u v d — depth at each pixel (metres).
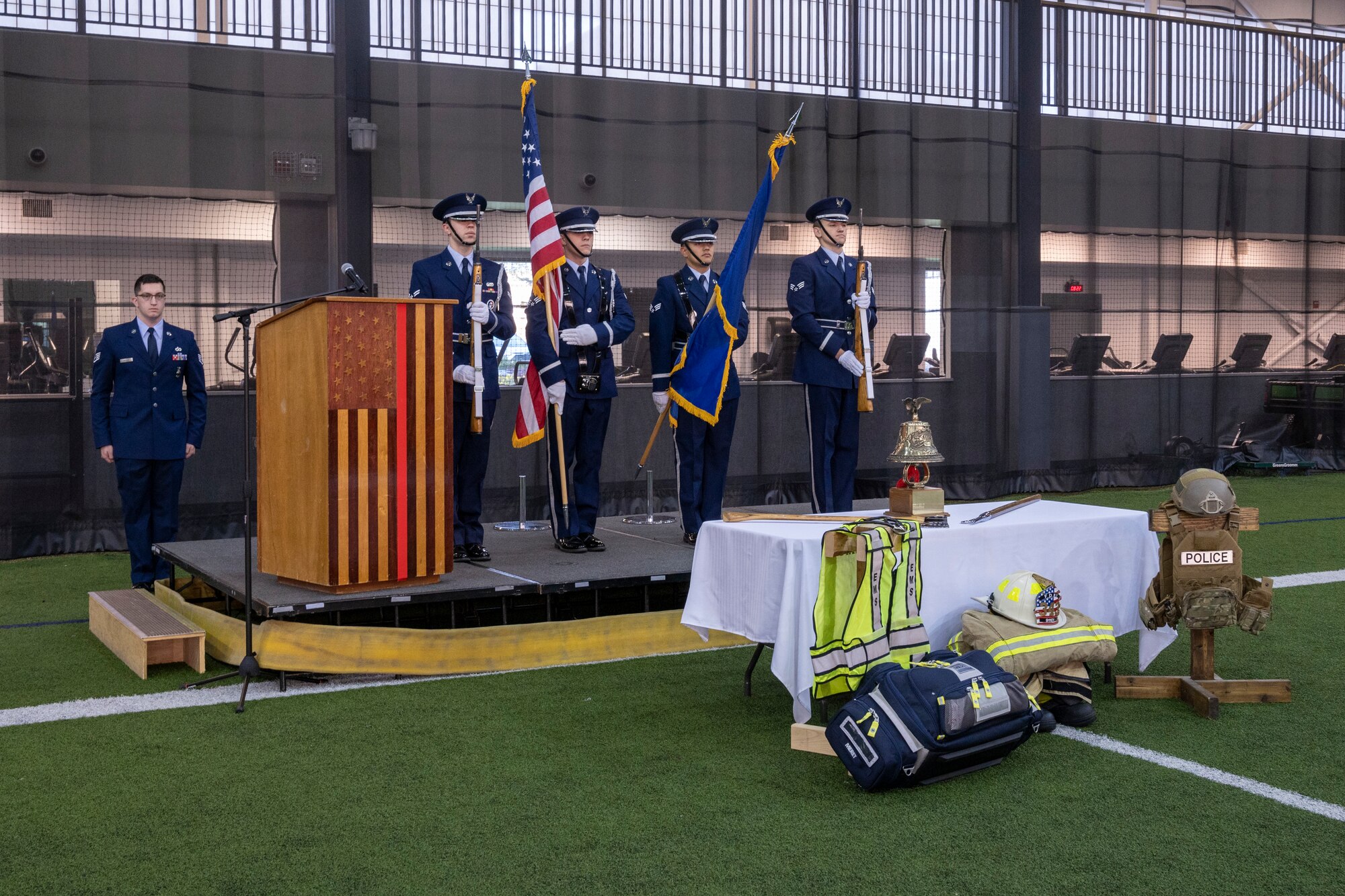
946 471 9.73
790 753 3.68
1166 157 10.66
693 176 8.88
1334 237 11.58
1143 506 9.41
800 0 9.24
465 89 8.30
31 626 5.57
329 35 7.96
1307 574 6.55
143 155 7.54
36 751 3.71
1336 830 3.04
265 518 4.98
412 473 4.75
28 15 7.37
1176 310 10.78
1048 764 3.55
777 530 4.05
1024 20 9.95
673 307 6.00
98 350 5.89
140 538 5.98
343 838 3.02
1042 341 10.11
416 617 5.12
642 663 4.84
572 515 5.73
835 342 6.00
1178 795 3.29
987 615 4.00
